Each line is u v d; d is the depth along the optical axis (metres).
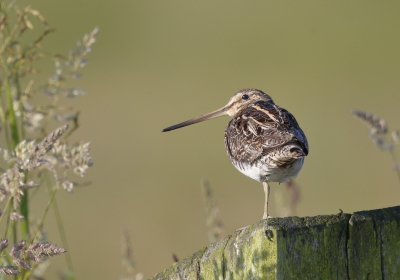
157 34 26.69
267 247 5.30
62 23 25.81
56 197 15.48
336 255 5.48
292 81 23.06
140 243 14.05
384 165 17.42
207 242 14.09
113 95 21.23
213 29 27.28
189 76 23.16
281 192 9.19
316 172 17.25
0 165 13.08
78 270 12.97
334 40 26.22
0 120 8.72
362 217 5.59
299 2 29.69
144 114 20.28
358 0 29.58
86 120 19.52
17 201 6.35
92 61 23.98
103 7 28.05
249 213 15.19
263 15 28.34
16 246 5.70
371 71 23.73
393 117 20.22
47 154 7.87
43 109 8.73
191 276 5.75
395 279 5.66
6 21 8.36
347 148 18.39
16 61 8.39
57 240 13.88
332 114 20.50
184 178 17.06
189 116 20.19
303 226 5.38
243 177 17.16
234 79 23.14
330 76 23.42
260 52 25.47
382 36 26.38
